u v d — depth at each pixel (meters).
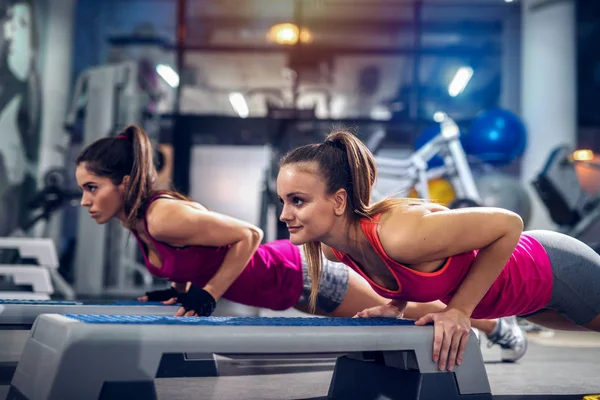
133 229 2.19
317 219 1.54
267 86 12.06
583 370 2.62
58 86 8.89
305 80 11.12
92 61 11.29
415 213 1.52
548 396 1.98
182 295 2.03
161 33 11.67
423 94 10.89
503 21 11.24
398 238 1.49
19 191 8.16
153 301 2.57
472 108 11.16
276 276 2.40
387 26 11.59
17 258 6.55
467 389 1.56
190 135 9.34
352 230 1.59
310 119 9.20
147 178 2.11
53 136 8.77
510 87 10.95
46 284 4.41
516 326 2.83
